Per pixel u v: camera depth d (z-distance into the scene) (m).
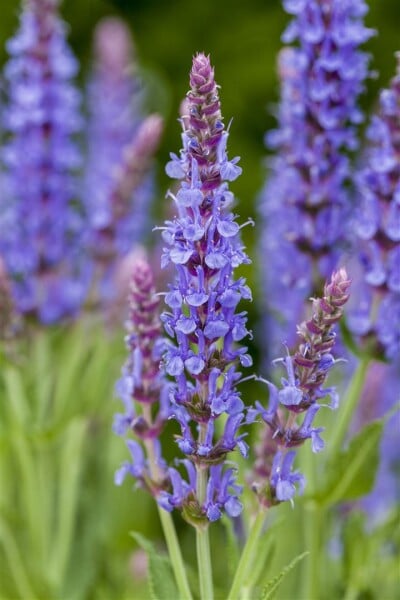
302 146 0.74
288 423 0.59
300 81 0.73
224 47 1.60
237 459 0.70
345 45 0.71
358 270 0.78
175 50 1.63
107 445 1.01
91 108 1.18
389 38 1.56
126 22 1.62
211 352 0.57
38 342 0.89
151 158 0.88
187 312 0.62
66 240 0.91
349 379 0.87
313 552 0.75
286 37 0.72
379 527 0.77
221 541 1.02
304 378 0.58
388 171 0.69
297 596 0.86
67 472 0.88
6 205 0.92
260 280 1.05
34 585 0.84
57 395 0.91
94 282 0.88
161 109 1.44
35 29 0.85
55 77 0.86
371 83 1.54
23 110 0.85
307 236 0.74
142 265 0.62
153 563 0.63
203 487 0.59
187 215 0.57
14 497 0.99
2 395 0.84
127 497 0.98
